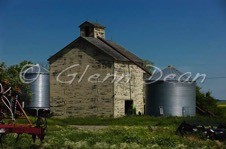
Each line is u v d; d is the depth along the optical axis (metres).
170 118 60.16
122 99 68.62
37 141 29.22
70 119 64.81
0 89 27.42
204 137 32.59
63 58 70.62
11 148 26.70
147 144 29.19
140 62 76.06
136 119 60.62
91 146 28.27
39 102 75.50
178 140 30.75
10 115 27.92
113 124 57.16
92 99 68.25
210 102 77.06
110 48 71.81
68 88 70.00
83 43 69.31
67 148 27.45
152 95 67.88
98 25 76.50
